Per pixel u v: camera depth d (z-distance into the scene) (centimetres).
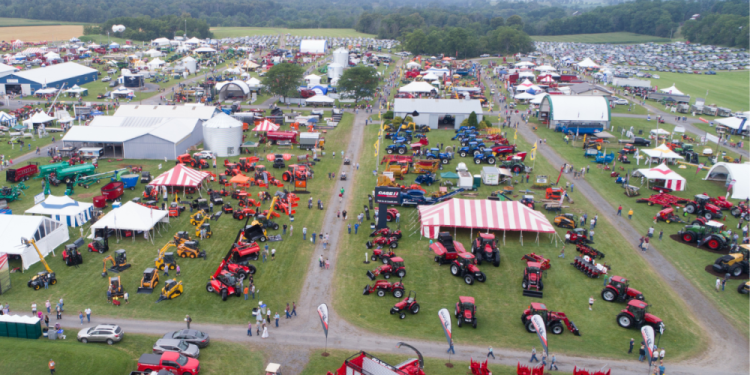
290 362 4109
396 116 12850
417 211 7531
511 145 10256
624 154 10400
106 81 18212
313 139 10512
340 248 6222
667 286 5484
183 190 7781
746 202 7869
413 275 5616
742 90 19700
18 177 8144
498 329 4672
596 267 5641
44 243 5778
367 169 9450
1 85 15262
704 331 4697
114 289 4981
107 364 3953
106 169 9000
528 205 7431
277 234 6538
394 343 4416
